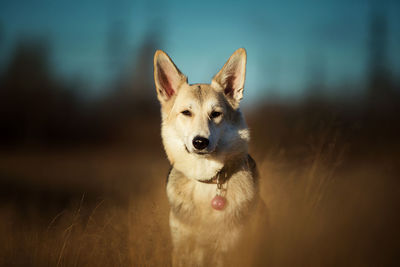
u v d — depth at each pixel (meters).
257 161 5.29
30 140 18.80
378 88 16.88
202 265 3.42
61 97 22.84
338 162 4.55
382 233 3.95
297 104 16.20
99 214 4.12
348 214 4.15
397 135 8.12
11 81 21.97
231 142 3.61
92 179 9.32
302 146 5.16
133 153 15.90
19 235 3.96
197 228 3.39
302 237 3.82
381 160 5.95
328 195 4.32
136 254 3.47
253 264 3.43
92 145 18.66
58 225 3.94
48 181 9.15
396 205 4.31
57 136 20.61
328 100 13.14
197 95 3.63
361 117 10.09
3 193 7.68
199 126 3.41
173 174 3.75
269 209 4.25
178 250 3.43
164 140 3.82
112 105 24.38
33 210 6.02
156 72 3.89
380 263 3.56
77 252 3.45
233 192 3.46
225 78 3.93
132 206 4.18
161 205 3.85
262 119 12.15
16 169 11.42
